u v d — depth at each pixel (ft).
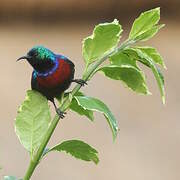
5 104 50.11
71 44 59.11
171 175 44.19
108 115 9.60
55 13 61.98
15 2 61.31
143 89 10.58
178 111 49.52
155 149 45.93
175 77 53.11
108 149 45.52
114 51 10.13
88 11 62.23
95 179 43.32
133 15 62.49
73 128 46.96
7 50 58.03
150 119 48.73
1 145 44.68
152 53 10.30
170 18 62.18
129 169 44.19
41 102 10.01
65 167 43.42
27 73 55.31
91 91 51.65
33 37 60.13
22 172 42.98
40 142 9.86
